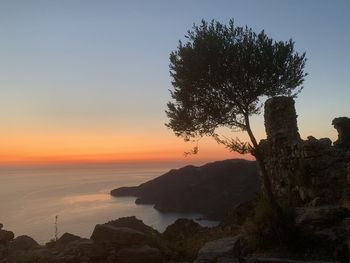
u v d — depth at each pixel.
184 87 20.47
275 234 15.30
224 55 19.05
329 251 13.70
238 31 19.66
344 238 13.83
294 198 20.25
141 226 22.91
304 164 20.28
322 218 15.26
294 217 15.33
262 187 24.83
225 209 124.56
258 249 15.41
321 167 19.86
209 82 19.78
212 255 15.38
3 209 183.12
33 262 17.89
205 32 19.88
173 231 26.47
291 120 22.98
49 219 142.25
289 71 19.77
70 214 158.50
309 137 21.22
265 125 24.47
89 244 18.05
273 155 23.59
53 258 17.86
